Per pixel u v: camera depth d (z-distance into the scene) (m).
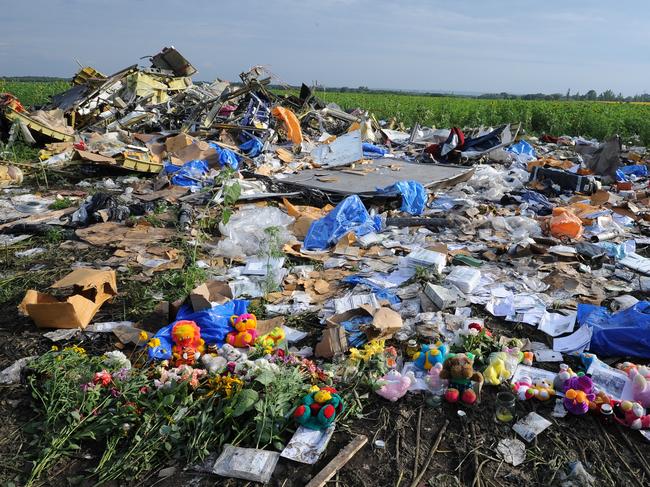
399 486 3.16
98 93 16.75
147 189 10.45
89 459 3.42
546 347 4.71
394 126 23.05
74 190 10.70
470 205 9.35
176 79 19.42
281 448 3.42
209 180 10.82
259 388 3.93
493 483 3.18
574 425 3.67
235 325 4.71
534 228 7.99
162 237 7.55
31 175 11.65
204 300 4.94
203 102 15.72
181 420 3.57
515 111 27.27
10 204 9.51
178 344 4.50
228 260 6.81
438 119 28.44
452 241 7.66
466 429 3.64
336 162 12.54
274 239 6.78
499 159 14.04
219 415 3.61
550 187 10.66
